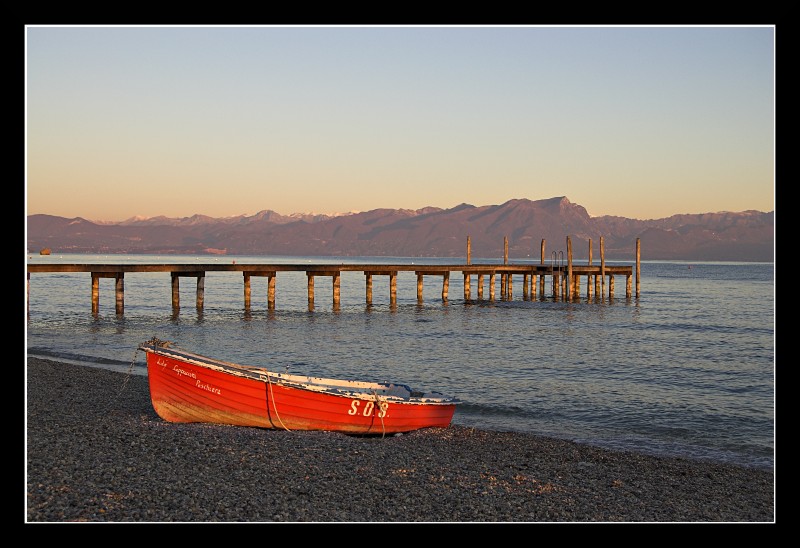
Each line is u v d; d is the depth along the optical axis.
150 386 16.59
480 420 19.77
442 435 17.06
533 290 68.81
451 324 47.00
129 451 13.52
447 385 25.23
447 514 11.10
